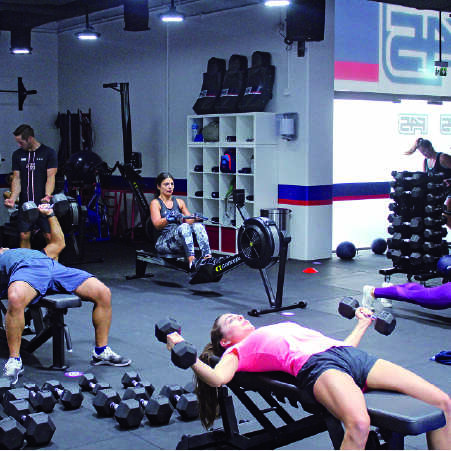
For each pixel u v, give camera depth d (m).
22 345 4.57
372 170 8.80
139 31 9.47
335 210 8.60
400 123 8.94
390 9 8.36
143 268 7.04
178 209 6.62
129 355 4.41
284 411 2.98
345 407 2.38
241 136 8.16
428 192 6.07
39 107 11.61
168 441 3.12
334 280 6.91
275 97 8.09
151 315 5.49
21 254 4.10
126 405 3.24
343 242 8.24
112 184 10.70
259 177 7.99
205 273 6.18
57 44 11.70
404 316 5.42
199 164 8.96
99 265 7.84
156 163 9.93
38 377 3.98
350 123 8.53
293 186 7.98
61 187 9.34
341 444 2.43
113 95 10.61
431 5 6.61
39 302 4.02
